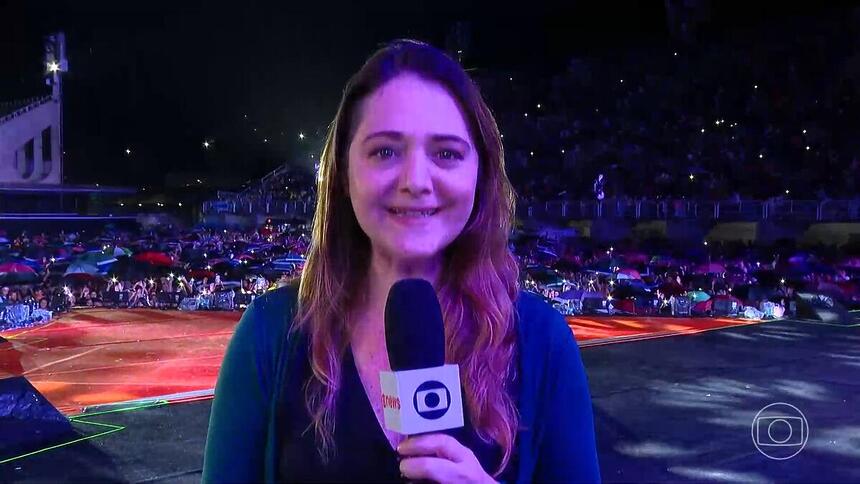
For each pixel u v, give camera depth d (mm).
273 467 1344
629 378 7809
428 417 1148
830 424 6121
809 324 11891
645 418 6289
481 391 1322
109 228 36250
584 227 30141
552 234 27578
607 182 33000
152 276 16672
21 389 5734
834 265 18188
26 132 39656
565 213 30984
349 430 1293
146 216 40781
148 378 7898
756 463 5156
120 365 8602
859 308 14008
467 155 1301
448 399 1166
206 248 23703
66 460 5059
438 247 1279
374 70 1310
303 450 1308
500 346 1366
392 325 1249
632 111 36781
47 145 41094
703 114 34094
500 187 1429
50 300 13703
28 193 37594
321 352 1333
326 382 1312
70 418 6082
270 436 1354
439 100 1278
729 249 22203
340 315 1369
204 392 7156
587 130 37688
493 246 1426
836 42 31453
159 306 14141
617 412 6473
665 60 38750
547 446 1396
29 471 4836
